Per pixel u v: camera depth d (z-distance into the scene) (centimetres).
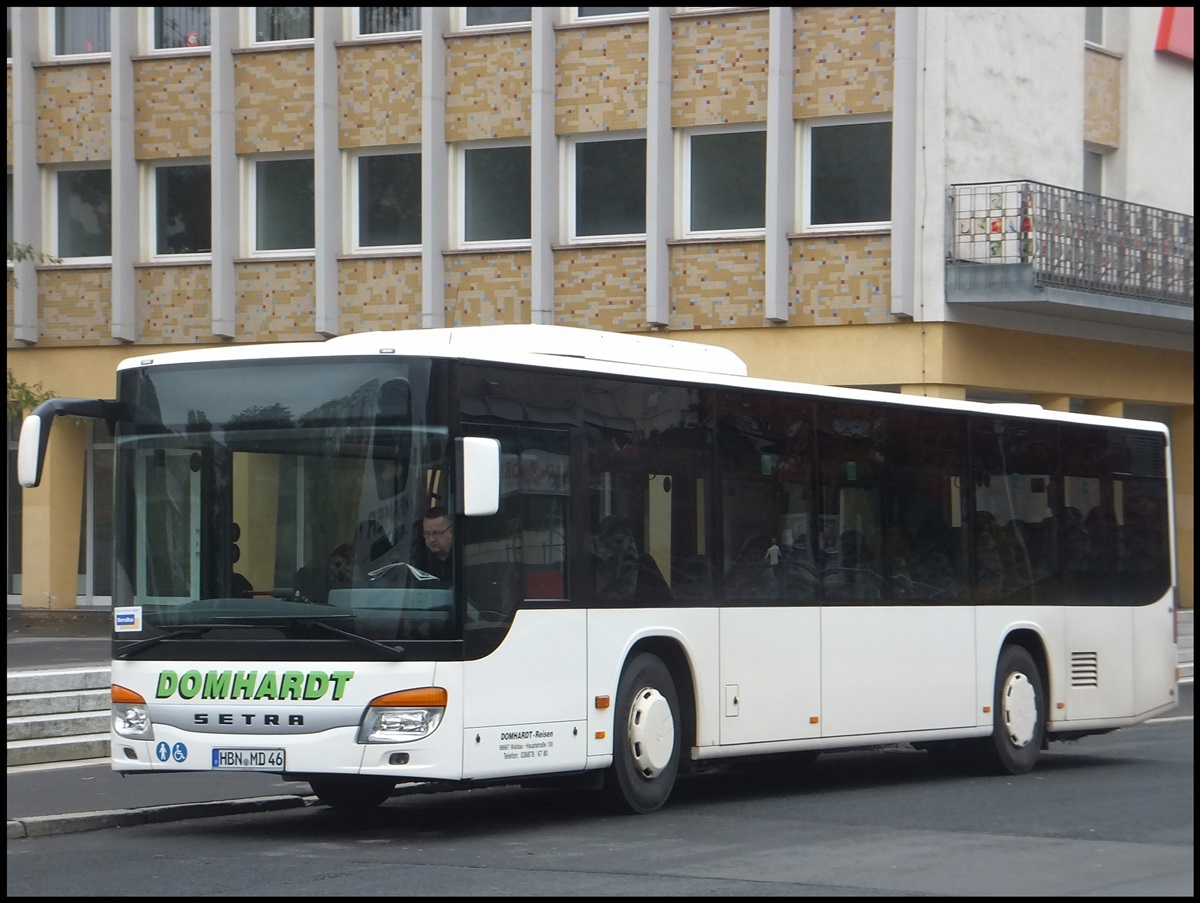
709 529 1328
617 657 1232
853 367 2830
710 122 2897
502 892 912
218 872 993
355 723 1095
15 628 2806
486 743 1122
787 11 2836
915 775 1630
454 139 3042
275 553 1133
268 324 3138
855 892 924
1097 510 1758
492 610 1134
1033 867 1020
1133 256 3030
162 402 1178
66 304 3266
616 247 2945
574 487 1212
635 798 1259
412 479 1114
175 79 3188
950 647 1560
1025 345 2969
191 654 1133
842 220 2867
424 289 3020
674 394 1309
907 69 2781
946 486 1577
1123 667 1769
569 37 2973
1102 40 3338
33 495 3353
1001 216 2777
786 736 1382
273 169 3180
